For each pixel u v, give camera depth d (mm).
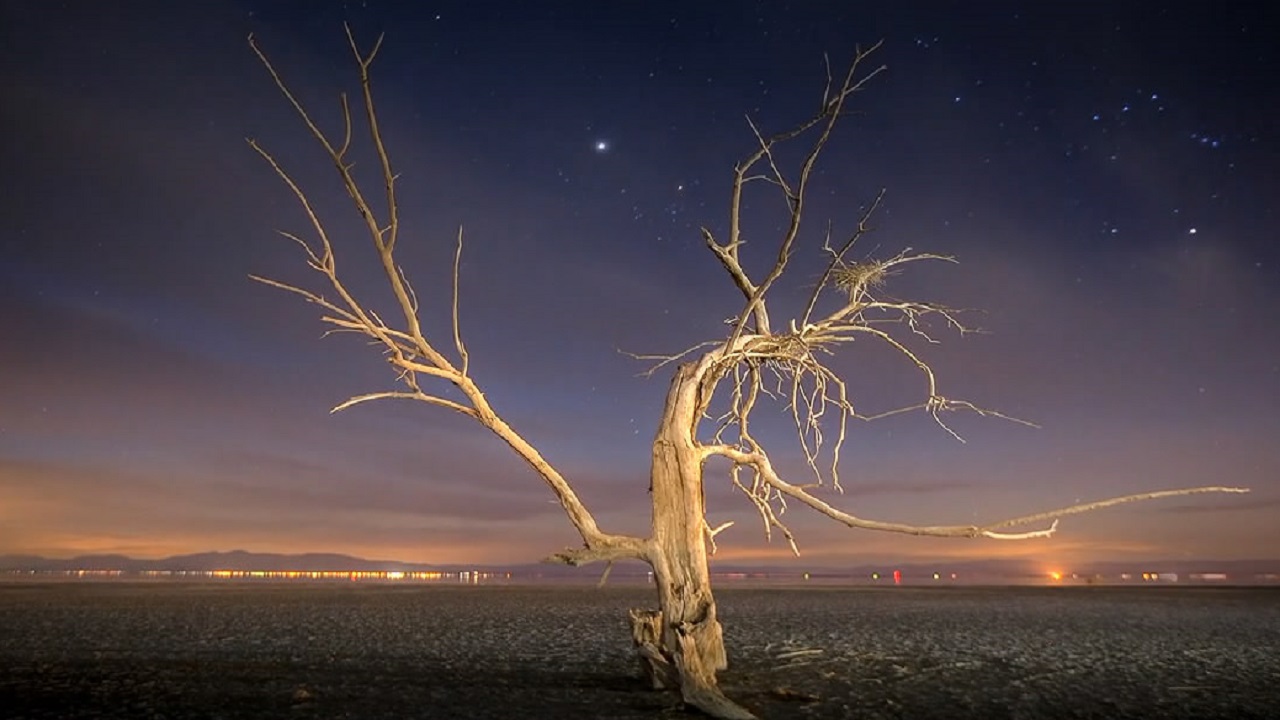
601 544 11594
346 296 9602
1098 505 9203
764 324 13375
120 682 14609
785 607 35656
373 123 8578
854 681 15133
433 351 10469
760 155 10773
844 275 12305
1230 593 49719
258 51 7605
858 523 11008
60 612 30016
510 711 11898
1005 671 16562
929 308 12312
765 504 12883
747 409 13531
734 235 12883
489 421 11023
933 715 12266
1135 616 30672
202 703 12648
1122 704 13273
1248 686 15008
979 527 9820
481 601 39688
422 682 14648
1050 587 63844
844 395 12758
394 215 9398
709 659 11789
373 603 37531
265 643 20781
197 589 52625
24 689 13852
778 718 11906
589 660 17828
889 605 37188
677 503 11875
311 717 11617
